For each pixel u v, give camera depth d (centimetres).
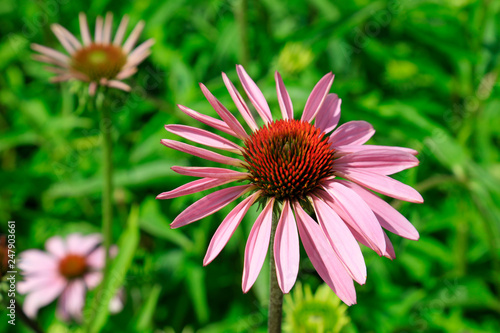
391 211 39
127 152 65
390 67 66
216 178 40
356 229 38
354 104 54
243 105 41
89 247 62
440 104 62
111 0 76
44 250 65
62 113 72
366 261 50
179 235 56
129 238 50
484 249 59
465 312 57
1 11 76
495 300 53
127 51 53
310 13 71
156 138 59
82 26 54
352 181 40
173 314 59
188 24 74
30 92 73
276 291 39
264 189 40
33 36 75
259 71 59
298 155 40
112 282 50
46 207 68
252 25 66
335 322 46
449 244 62
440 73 60
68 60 52
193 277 56
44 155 70
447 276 54
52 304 63
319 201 39
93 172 64
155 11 64
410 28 56
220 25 72
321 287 47
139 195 66
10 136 67
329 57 68
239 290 59
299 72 57
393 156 39
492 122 64
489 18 59
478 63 55
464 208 56
